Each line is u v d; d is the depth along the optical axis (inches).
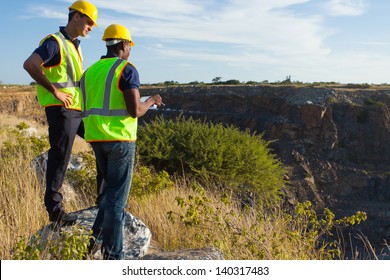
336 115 3058.6
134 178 285.7
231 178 478.3
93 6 192.1
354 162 2928.2
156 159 472.7
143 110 165.9
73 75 192.1
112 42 171.3
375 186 2743.6
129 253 183.8
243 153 490.6
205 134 502.3
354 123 3031.5
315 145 2910.9
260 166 495.8
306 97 3171.8
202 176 459.8
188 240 222.7
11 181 254.8
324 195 2632.9
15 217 201.2
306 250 235.5
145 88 3607.3
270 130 2987.2
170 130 492.4
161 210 260.8
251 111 3275.1
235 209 279.3
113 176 167.2
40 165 290.8
